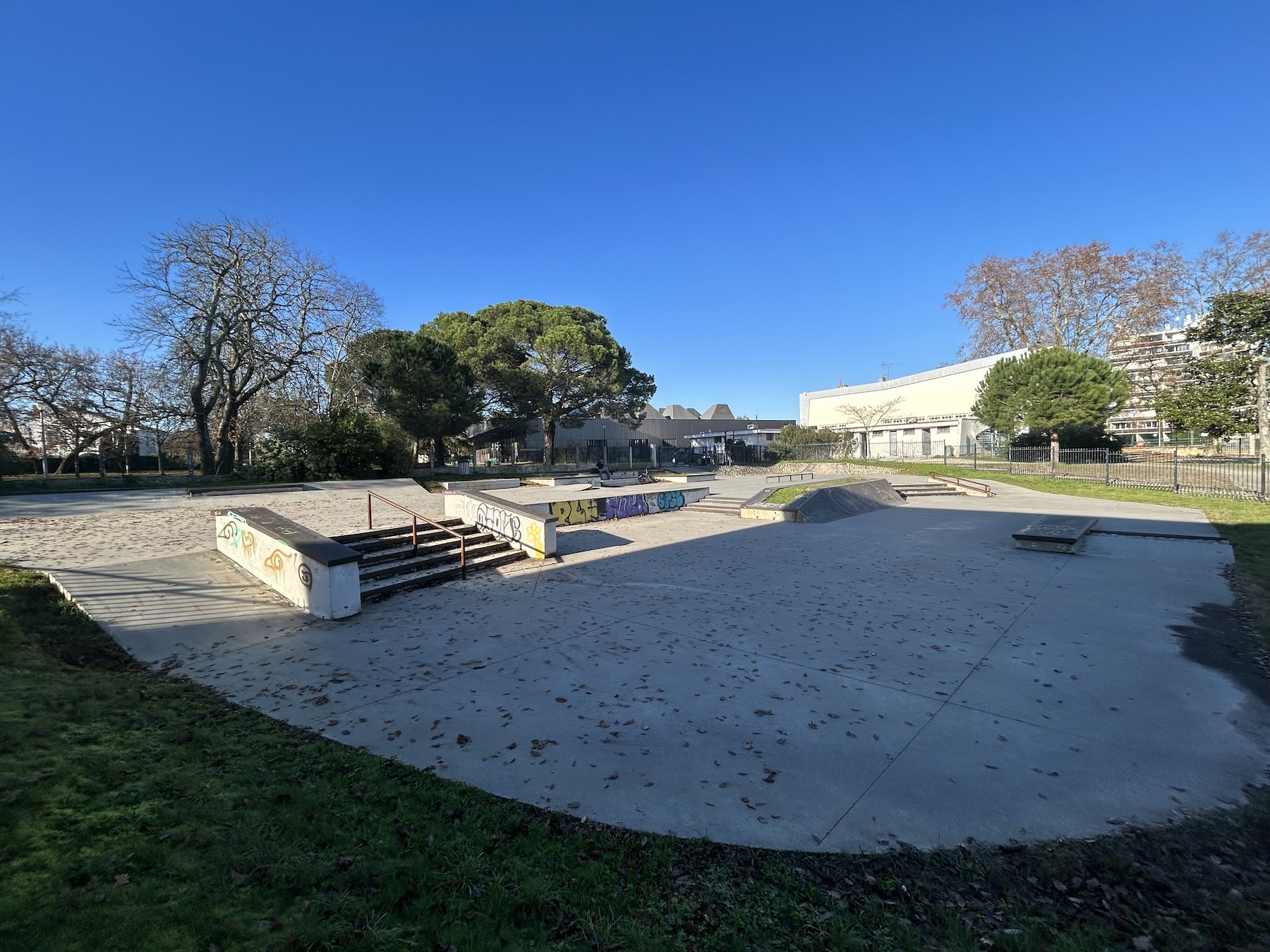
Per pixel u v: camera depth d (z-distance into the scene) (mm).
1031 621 6691
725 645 5930
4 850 2381
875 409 43125
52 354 25172
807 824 3094
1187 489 20266
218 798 3020
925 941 2330
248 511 8414
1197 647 5824
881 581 8633
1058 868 2768
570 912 2416
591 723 4246
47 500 15000
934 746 3924
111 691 4391
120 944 2010
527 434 43000
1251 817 3172
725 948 2258
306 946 2102
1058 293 35031
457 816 3070
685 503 18906
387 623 6637
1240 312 24797
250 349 24797
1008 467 27266
